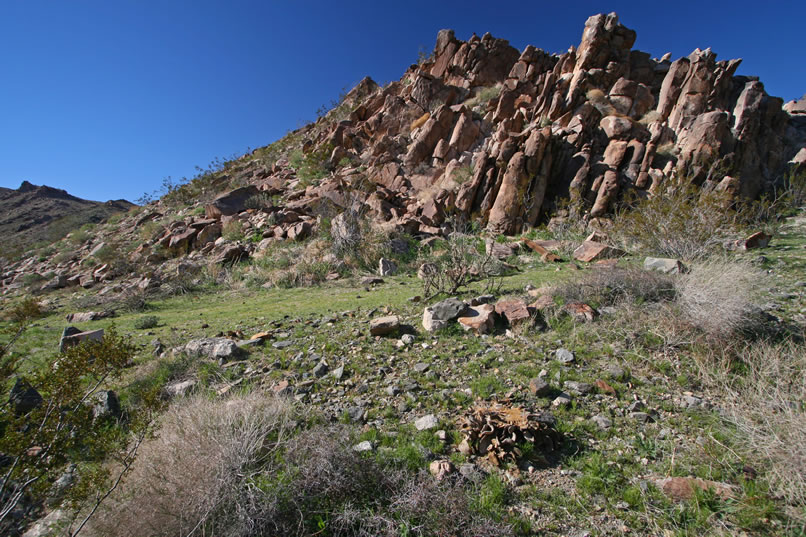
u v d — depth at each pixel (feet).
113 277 51.13
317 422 11.97
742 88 55.98
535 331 17.75
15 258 78.02
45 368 17.97
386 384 14.46
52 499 9.48
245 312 28.35
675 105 56.65
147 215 78.84
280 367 16.51
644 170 48.85
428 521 7.91
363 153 76.54
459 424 11.62
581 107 57.88
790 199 42.60
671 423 11.15
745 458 9.55
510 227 48.49
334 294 32.14
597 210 47.26
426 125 68.54
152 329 25.73
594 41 66.49
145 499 8.27
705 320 15.25
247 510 8.24
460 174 57.72
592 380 13.58
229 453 9.27
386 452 10.33
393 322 19.08
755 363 12.89
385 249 41.83
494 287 25.58
